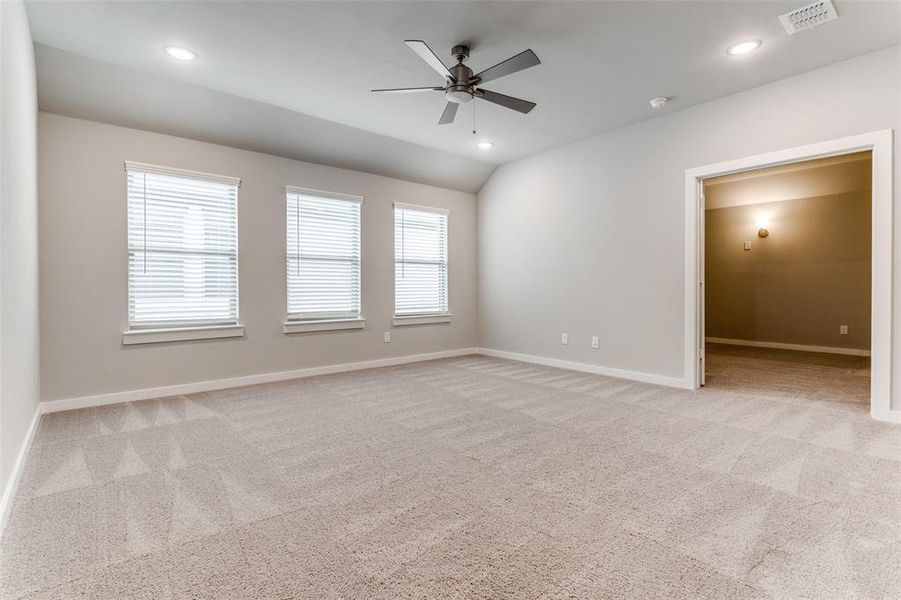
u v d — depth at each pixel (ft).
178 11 8.48
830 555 5.12
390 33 9.27
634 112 13.56
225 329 13.75
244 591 4.57
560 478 7.27
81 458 8.16
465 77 9.54
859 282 20.12
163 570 4.92
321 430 9.75
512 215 18.97
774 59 10.39
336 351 16.40
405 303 18.57
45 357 11.02
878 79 10.02
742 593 4.49
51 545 5.41
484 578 4.76
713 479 7.19
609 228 15.33
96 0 8.09
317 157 15.60
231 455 8.32
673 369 13.74
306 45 9.75
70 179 11.35
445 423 10.22
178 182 13.08
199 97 12.07
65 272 11.28
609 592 4.52
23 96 7.98
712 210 24.85
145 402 12.07
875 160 10.03
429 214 19.35
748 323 23.73
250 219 14.34
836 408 11.25
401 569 4.93
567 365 16.84
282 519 6.03
